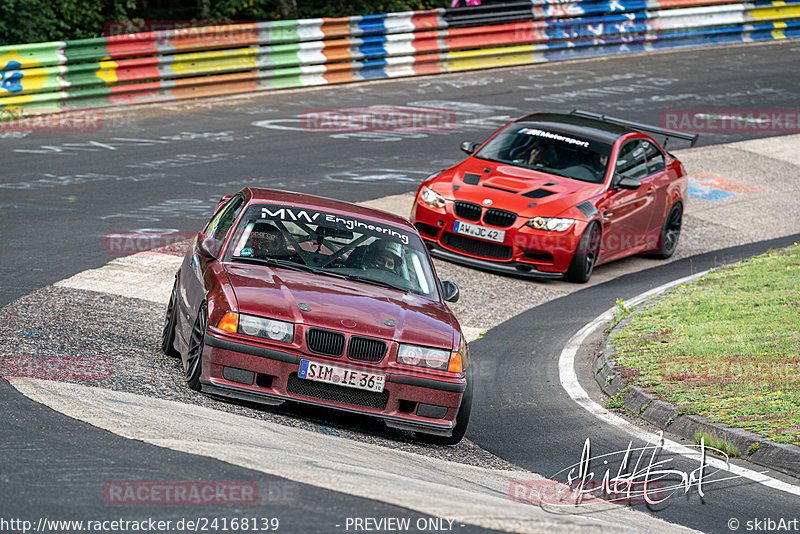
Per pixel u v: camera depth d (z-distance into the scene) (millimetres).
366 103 70625
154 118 60875
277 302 22094
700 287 40781
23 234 37406
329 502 14977
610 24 94125
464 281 40438
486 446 24109
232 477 15688
